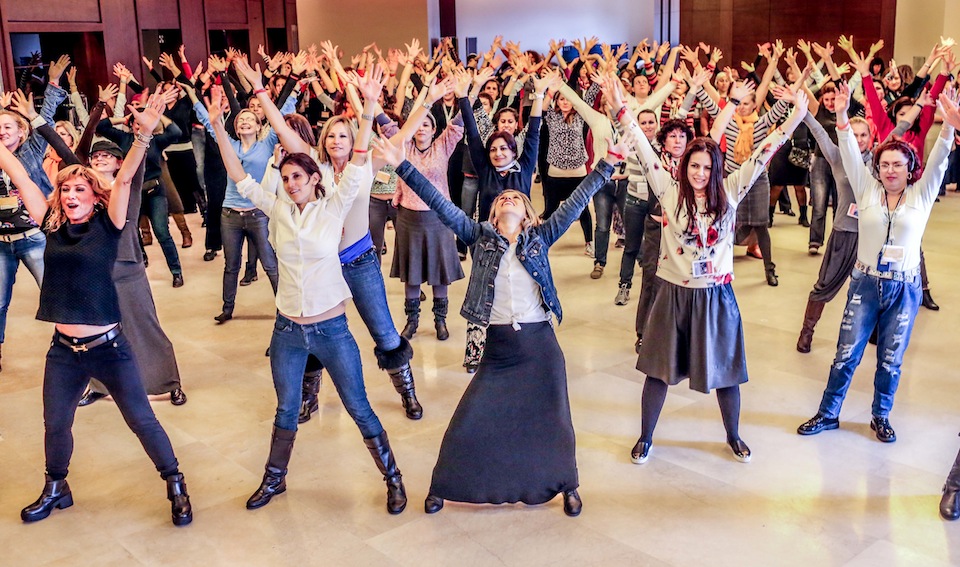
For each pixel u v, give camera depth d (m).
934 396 5.22
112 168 5.31
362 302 4.74
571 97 7.00
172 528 3.98
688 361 4.34
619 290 7.15
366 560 3.70
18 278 8.52
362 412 3.98
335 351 3.90
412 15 15.11
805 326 5.96
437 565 3.65
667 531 3.86
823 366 5.75
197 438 4.91
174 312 7.28
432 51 15.02
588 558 3.67
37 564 3.72
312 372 4.97
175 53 13.42
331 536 3.88
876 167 4.51
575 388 5.46
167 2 13.04
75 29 12.00
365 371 5.82
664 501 4.11
